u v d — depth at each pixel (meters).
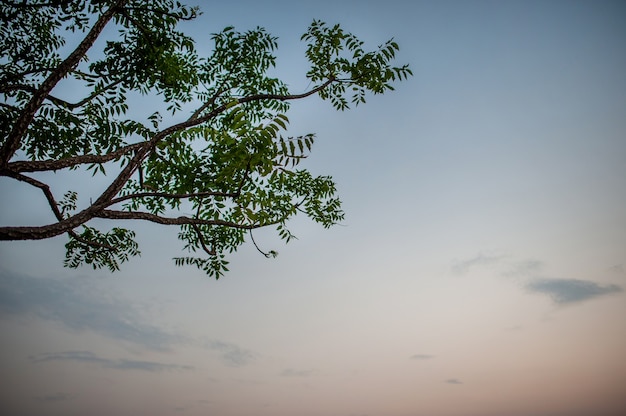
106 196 4.02
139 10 5.64
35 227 3.34
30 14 6.57
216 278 7.36
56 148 6.33
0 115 5.78
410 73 6.64
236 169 3.98
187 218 4.67
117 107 6.34
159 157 5.63
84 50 4.16
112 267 7.45
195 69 7.52
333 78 6.83
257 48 7.47
